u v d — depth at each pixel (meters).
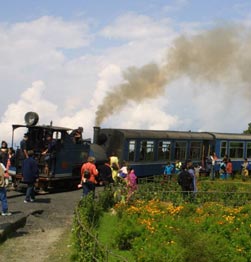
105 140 33.19
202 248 12.25
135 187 23.91
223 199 26.12
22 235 16.02
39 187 25.67
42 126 25.53
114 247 15.07
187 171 24.81
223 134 42.25
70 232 16.75
